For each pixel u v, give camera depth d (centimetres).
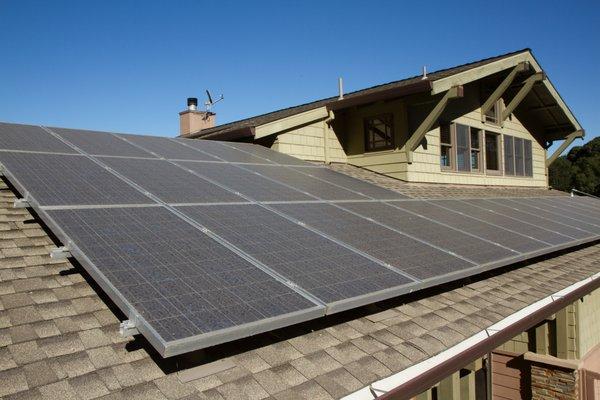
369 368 354
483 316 491
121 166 573
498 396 909
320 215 551
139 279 302
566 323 830
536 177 1709
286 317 297
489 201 1038
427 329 437
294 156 1038
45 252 413
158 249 352
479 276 625
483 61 1297
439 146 1191
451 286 565
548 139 1783
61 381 273
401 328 428
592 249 942
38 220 470
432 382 376
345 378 335
